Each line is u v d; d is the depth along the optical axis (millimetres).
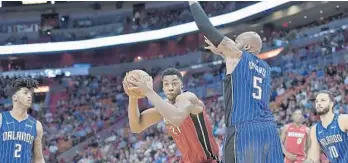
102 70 31938
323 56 22750
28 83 5977
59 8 33719
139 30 31500
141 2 32562
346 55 21703
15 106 6012
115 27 32500
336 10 25578
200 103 4117
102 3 33062
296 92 20875
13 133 5945
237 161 3848
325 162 12289
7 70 32562
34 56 32812
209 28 3965
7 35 32875
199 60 29156
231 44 4012
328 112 6207
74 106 28797
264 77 4070
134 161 20359
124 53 32375
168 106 3793
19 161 5938
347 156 6133
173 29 29406
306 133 10016
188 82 27844
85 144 24766
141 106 25672
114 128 26016
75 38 32094
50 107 28734
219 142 16047
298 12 25750
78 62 32562
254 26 27766
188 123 4633
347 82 20000
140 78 3771
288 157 9461
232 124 3938
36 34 32938
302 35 24891
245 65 3990
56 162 23812
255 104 3934
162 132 21625
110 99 29094
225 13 28641
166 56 30734
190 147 4766
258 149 3830
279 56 25125
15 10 33594
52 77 31328
